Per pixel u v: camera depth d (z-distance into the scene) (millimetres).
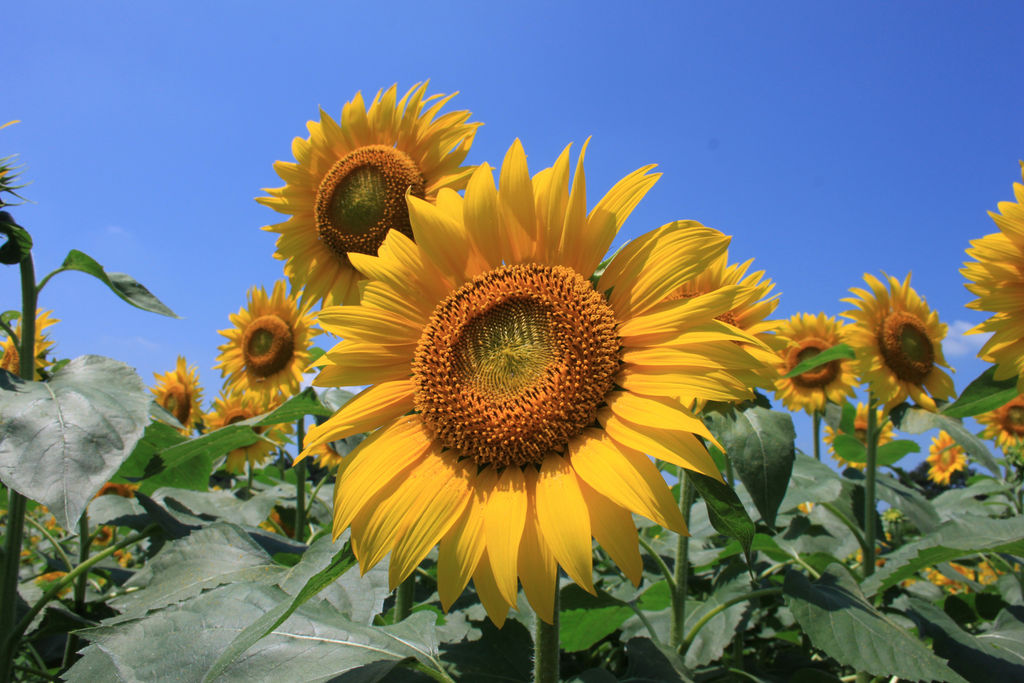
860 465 1191
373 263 422
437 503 357
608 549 315
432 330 400
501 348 385
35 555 952
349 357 411
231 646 311
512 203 397
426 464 373
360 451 382
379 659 343
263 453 1259
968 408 603
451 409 371
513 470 357
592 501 328
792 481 720
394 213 751
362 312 412
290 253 810
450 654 403
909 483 1059
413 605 569
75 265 570
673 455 310
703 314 345
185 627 366
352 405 394
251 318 1168
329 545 489
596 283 387
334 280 809
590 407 354
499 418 358
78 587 694
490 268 414
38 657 675
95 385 489
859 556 959
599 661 718
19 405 461
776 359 364
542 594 323
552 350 379
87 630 365
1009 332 561
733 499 335
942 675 403
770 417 484
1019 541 484
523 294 387
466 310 396
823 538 811
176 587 518
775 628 758
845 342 779
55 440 450
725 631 599
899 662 416
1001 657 498
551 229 396
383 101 779
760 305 596
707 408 500
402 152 775
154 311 603
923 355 749
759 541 683
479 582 338
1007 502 1010
